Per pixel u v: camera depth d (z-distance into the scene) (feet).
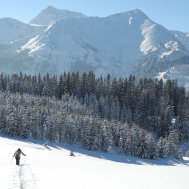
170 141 425.69
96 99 573.74
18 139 388.57
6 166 118.21
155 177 131.54
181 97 582.76
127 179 116.37
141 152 394.52
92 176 115.55
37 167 126.21
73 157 250.78
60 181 96.48
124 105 570.46
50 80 630.74
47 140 405.39
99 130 397.39
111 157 372.17
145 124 550.77
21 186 81.25
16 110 410.72
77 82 617.62
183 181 126.31
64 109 474.08
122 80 636.07
